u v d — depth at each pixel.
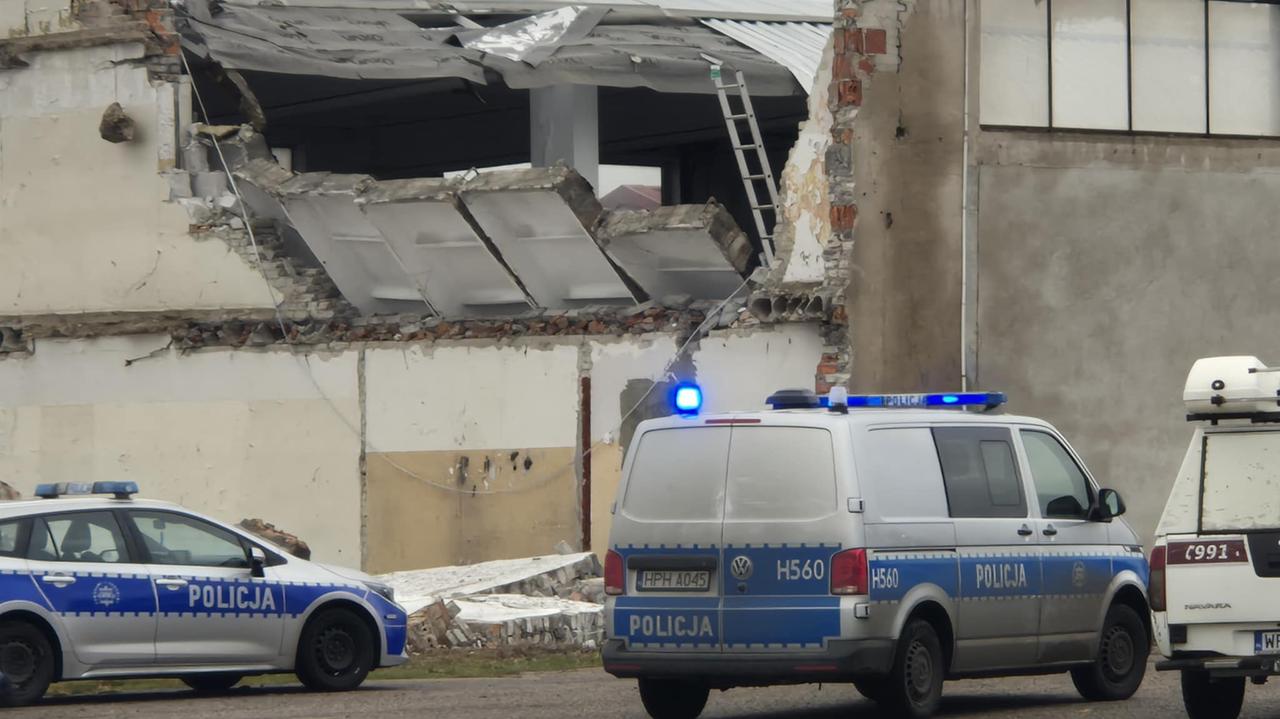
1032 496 38.25
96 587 39.41
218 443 69.81
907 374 64.56
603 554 65.25
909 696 34.72
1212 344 69.31
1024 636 37.41
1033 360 66.56
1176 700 39.66
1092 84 68.25
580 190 65.31
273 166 70.25
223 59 71.38
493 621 52.81
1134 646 40.25
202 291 70.31
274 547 42.69
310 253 71.69
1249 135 70.50
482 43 74.50
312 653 42.38
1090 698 39.69
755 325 64.44
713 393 64.56
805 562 34.28
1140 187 68.44
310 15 75.62
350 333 68.50
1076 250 67.38
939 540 35.66
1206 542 33.78
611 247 65.62
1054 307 67.00
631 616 35.69
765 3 86.44
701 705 37.06
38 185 72.75
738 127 100.06
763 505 34.84
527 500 66.00
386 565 67.56
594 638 53.78
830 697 41.28
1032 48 67.38
